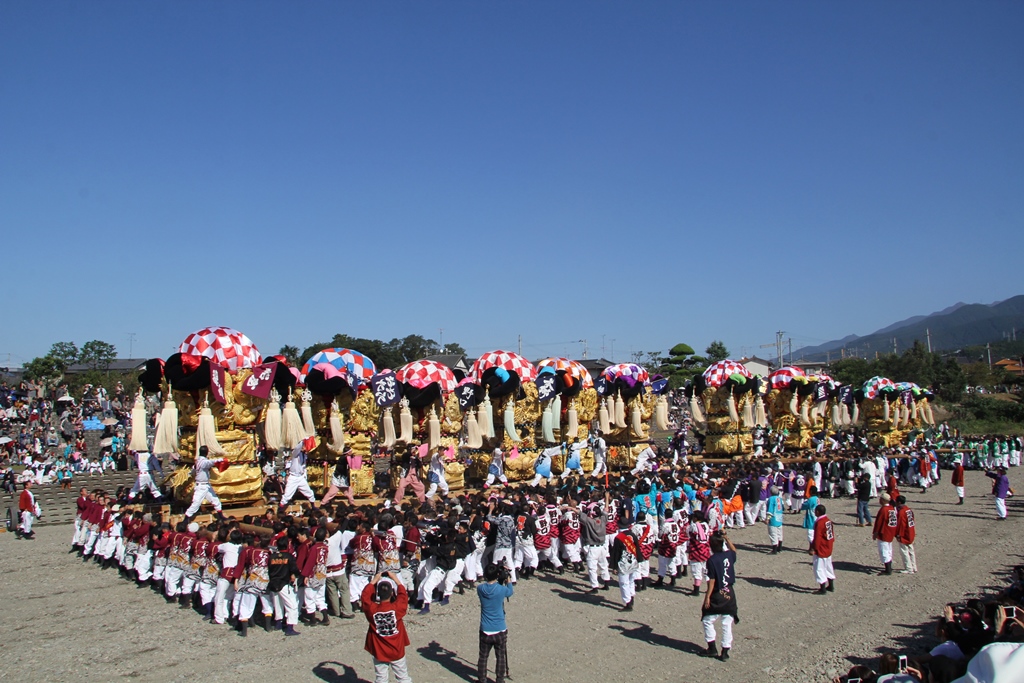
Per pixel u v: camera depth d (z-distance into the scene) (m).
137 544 16.53
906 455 34.16
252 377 18.19
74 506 27.52
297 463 19.22
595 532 15.98
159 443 17.14
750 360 95.00
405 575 14.55
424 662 11.71
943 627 9.38
